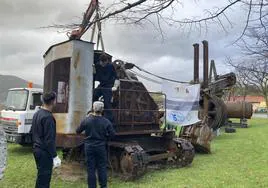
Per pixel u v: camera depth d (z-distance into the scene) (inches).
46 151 249.6
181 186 332.8
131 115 400.8
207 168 428.5
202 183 346.9
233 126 1184.2
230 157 518.9
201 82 743.7
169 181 354.3
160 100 447.5
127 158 357.1
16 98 546.3
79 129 301.0
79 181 352.5
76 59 356.2
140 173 358.6
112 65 385.4
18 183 343.6
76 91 355.3
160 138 452.1
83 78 359.6
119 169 375.9
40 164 250.2
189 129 565.0
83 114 357.1
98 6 215.8
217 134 831.1
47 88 386.6
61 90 364.2
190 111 553.0
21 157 494.6
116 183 345.1
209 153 557.3
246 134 908.0
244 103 1157.7
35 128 252.7
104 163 298.7
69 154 426.6
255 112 2967.5
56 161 252.1
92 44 367.2
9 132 531.2
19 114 522.6
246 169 421.4
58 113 361.7
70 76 353.4
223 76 824.3
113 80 385.7
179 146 441.4
